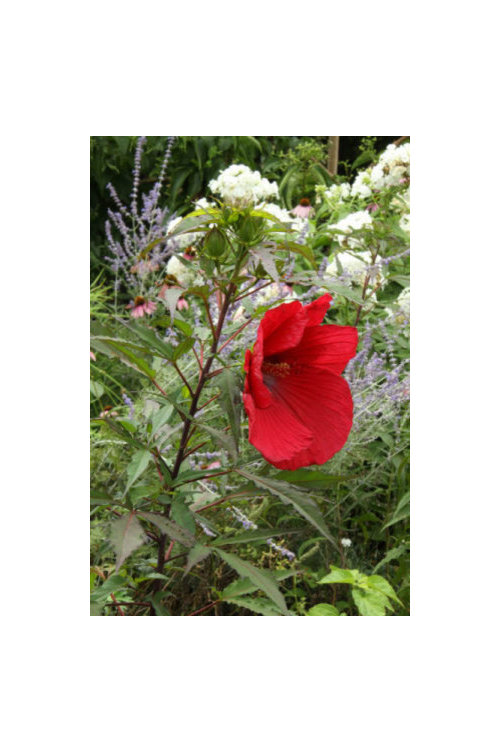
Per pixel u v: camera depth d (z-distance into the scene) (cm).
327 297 77
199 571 105
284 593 109
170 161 205
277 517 116
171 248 142
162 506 84
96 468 106
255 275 75
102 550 70
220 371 74
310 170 197
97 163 197
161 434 81
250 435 71
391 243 131
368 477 116
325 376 81
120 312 170
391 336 131
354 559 113
